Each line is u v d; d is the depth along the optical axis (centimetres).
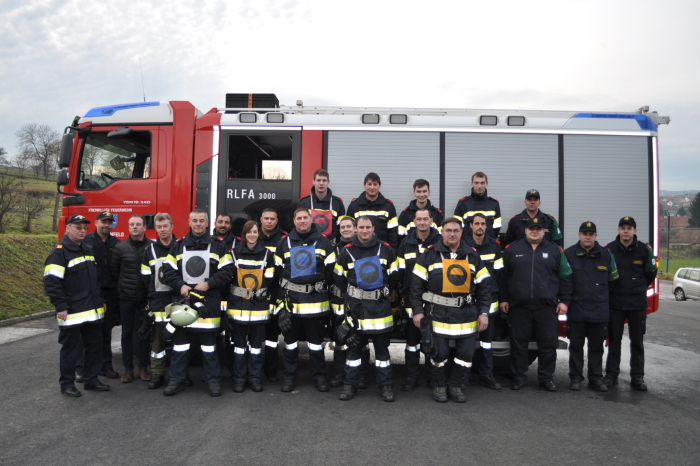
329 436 363
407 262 481
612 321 516
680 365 636
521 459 328
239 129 568
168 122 576
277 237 505
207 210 564
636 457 334
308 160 564
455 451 339
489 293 457
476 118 565
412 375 491
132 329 505
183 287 448
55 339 730
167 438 354
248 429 374
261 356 480
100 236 515
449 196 560
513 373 500
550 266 483
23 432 364
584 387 513
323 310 468
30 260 1236
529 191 520
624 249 507
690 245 5356
